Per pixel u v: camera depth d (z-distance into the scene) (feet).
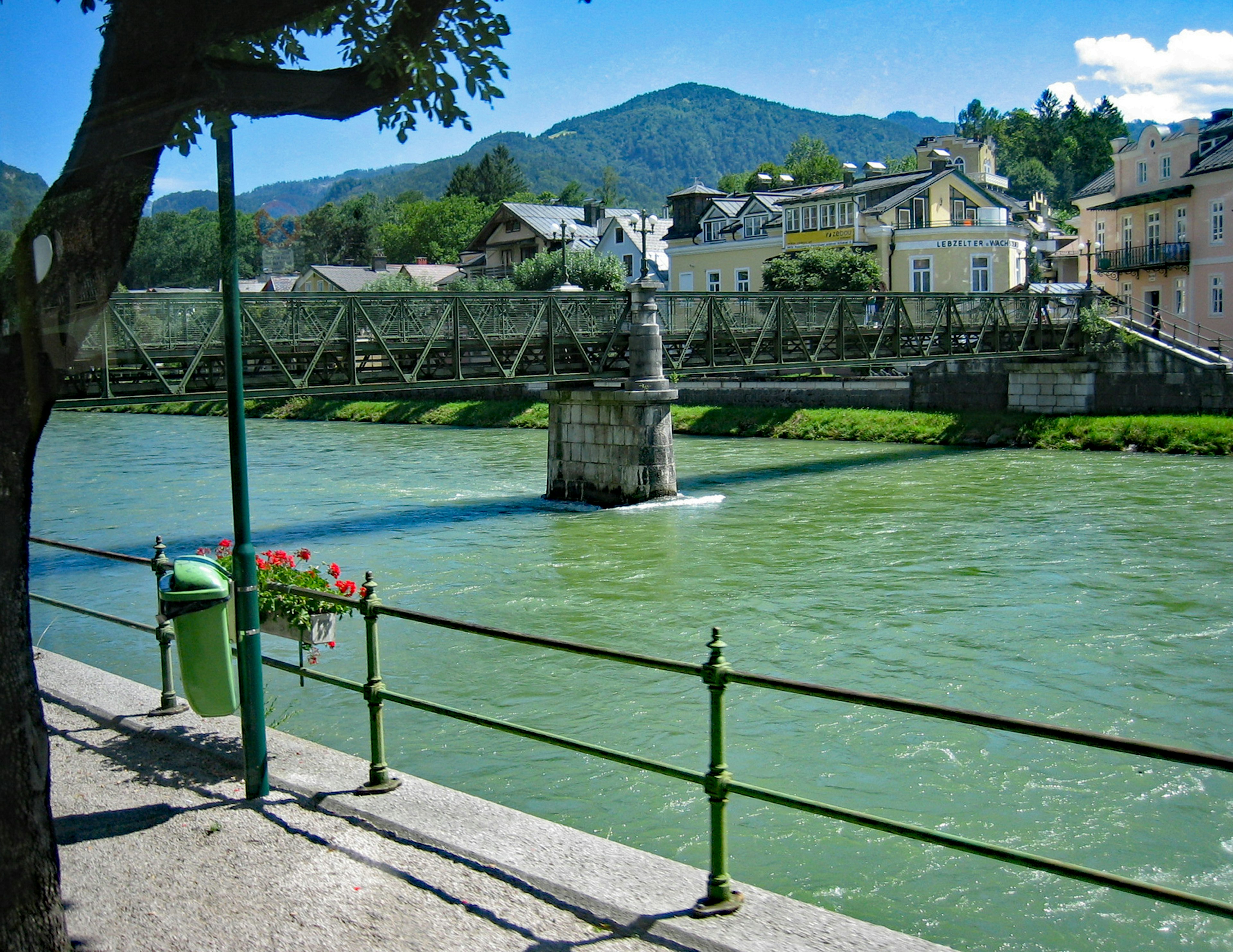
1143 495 85.92
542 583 60.75
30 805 12.46
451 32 14.35
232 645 22.40
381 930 14.19
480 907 14.75
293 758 20.75
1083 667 42.68
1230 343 135.95
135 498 98.22
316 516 86.28
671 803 30.07
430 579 62.13
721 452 127.03
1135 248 149.07
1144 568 60.18
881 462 114.01
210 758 20.81
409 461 125.18
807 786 31.45
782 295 106.11
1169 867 26.14
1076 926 23.17
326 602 24.75
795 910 14.33
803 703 38.63
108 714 23.50
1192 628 48.06
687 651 46.26
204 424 192.13
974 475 101.40
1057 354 129.70
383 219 390.42
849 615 51.67
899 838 27.61
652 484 89.35
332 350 77.97
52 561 70.74
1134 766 32.45
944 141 240.12
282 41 14.49
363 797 18.71
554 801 30.50
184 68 12.57
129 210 12.66
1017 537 70.28
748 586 58.49
